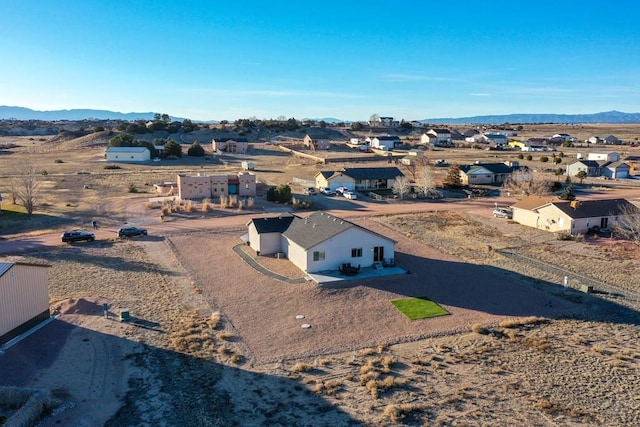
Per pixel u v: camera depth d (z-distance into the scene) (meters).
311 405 22.44
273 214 64.06
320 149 151.88
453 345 28.83
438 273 40.97
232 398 22.91
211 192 73.25
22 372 24.30
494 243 51.50
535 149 153.88
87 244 48.88
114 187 81.88
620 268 43.22
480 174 93.00
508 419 21.42
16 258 43.81
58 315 31.44
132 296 35.50
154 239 51.22
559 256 46.84
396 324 31.61
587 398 23.14
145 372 24.91
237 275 40.12
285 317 32.44
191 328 30.22
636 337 29.84
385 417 21.45
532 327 31.38
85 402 22.00
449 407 22.33
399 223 60.16
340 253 40.22
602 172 102.75
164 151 121.56
